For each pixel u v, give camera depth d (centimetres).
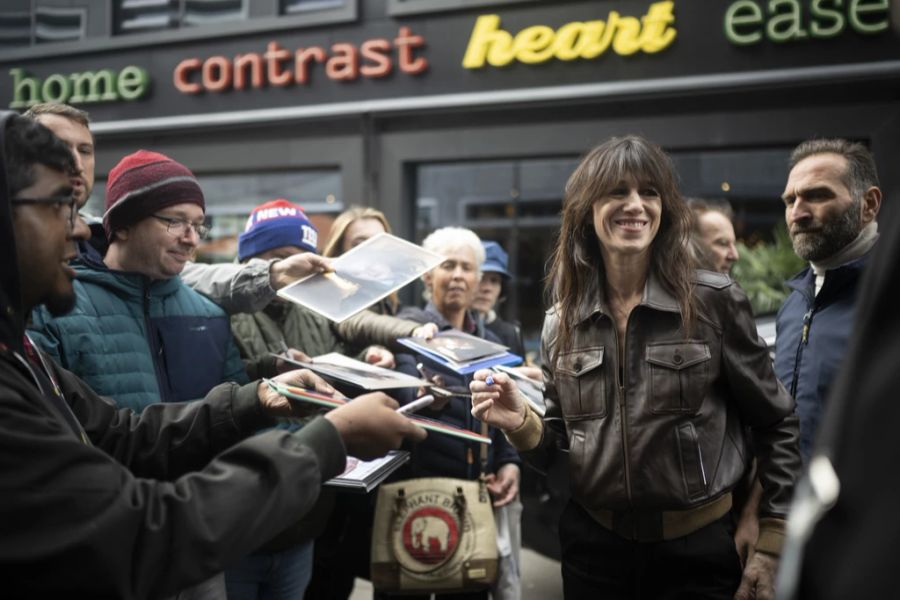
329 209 678
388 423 131
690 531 179
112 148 717
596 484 181
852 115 523
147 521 104
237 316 246
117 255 202
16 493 96
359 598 385
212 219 703
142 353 197
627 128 576
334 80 653
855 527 63
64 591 98
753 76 539
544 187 621
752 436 192
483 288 365
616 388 183
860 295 70
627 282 189
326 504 238
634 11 573
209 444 154
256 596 233
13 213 113
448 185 645
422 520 251
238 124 675
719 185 571
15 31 729
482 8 609
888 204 71
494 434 278
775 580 170
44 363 137
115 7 713
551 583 407
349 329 276
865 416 65
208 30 679
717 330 180
